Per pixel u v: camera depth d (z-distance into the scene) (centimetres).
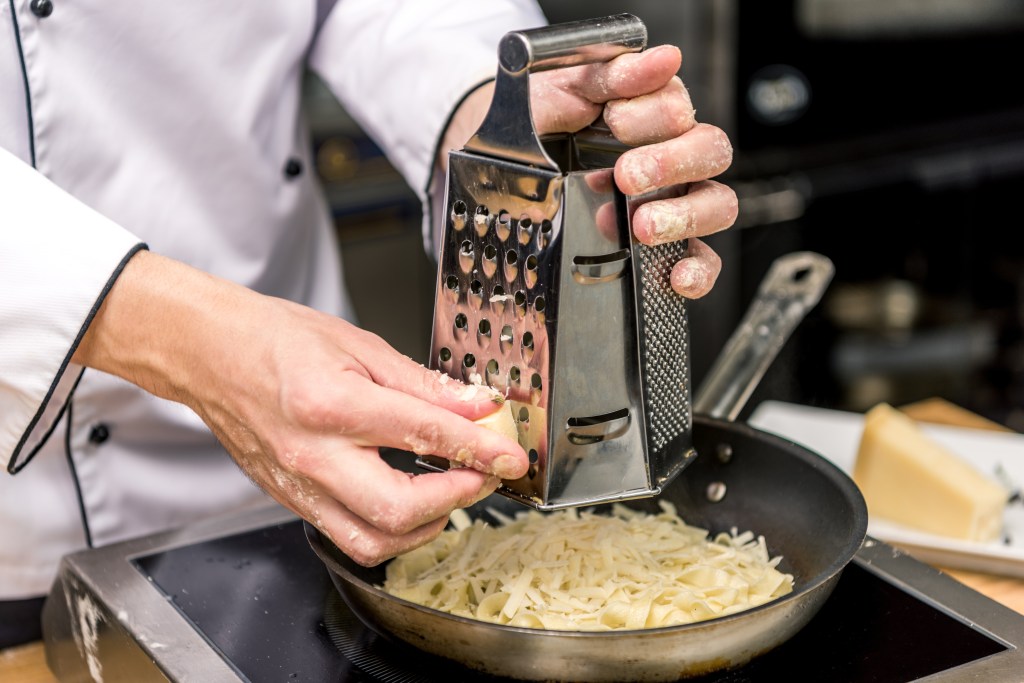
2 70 115
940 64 255
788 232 252
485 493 89
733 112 244
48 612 112
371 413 84
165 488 133
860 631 96
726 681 90
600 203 83
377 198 247
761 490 113
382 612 88
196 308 91
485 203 85
